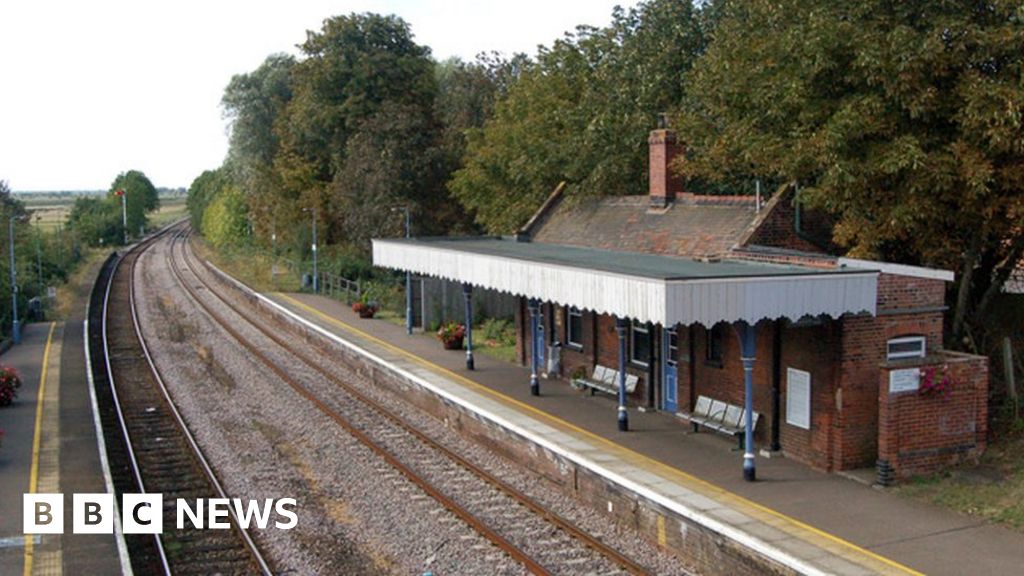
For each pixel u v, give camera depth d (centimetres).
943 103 1559
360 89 5119
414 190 4481
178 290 5325
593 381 2108
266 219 6619
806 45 1577
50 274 5488
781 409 1570
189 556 1328
